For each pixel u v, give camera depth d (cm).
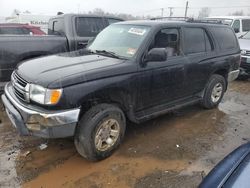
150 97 427
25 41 568
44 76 338
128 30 452
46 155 386
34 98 334
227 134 466
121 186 326
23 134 347
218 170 243
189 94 509
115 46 439
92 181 334
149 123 498
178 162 377
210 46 534
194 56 490
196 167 367
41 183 328
